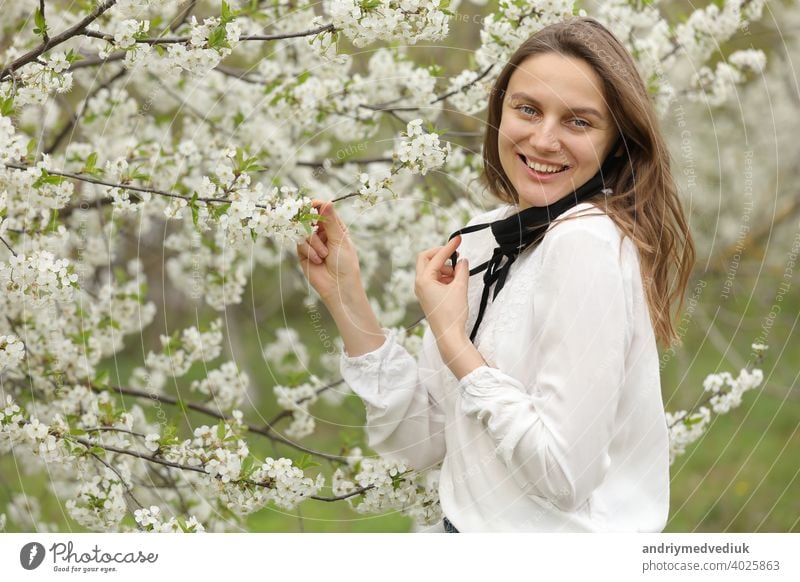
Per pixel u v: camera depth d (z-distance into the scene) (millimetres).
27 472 2621
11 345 1612
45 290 1634
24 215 2043
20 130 2559
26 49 2236
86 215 2582
